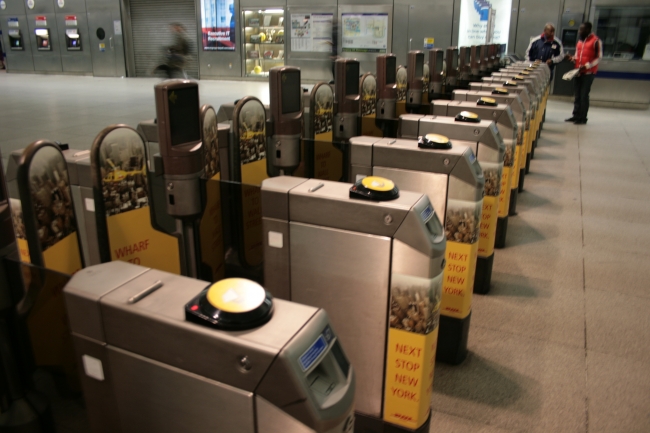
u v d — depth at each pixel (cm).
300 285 198
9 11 1731
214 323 107
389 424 202
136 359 119
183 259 244
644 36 1153
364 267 185
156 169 228
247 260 263
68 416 162
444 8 1266
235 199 260
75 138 677
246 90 1223
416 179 253
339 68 395
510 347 285
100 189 201
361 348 196
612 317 319
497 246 426
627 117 1088
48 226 181
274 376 102
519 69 846
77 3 1634
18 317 145
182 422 118
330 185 198
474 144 315
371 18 1321
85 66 1688
